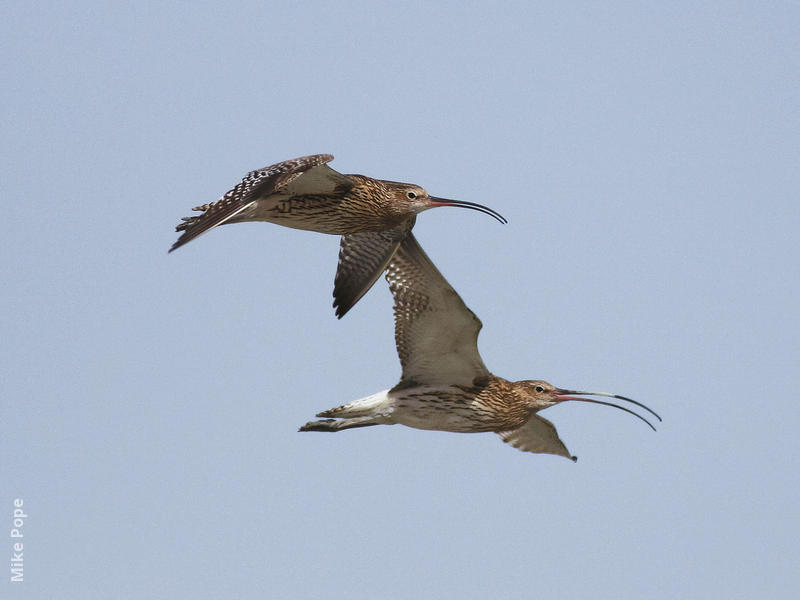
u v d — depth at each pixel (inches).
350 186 810.2
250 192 712.4
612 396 866.8
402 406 836.0
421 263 810.8
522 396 850.8
